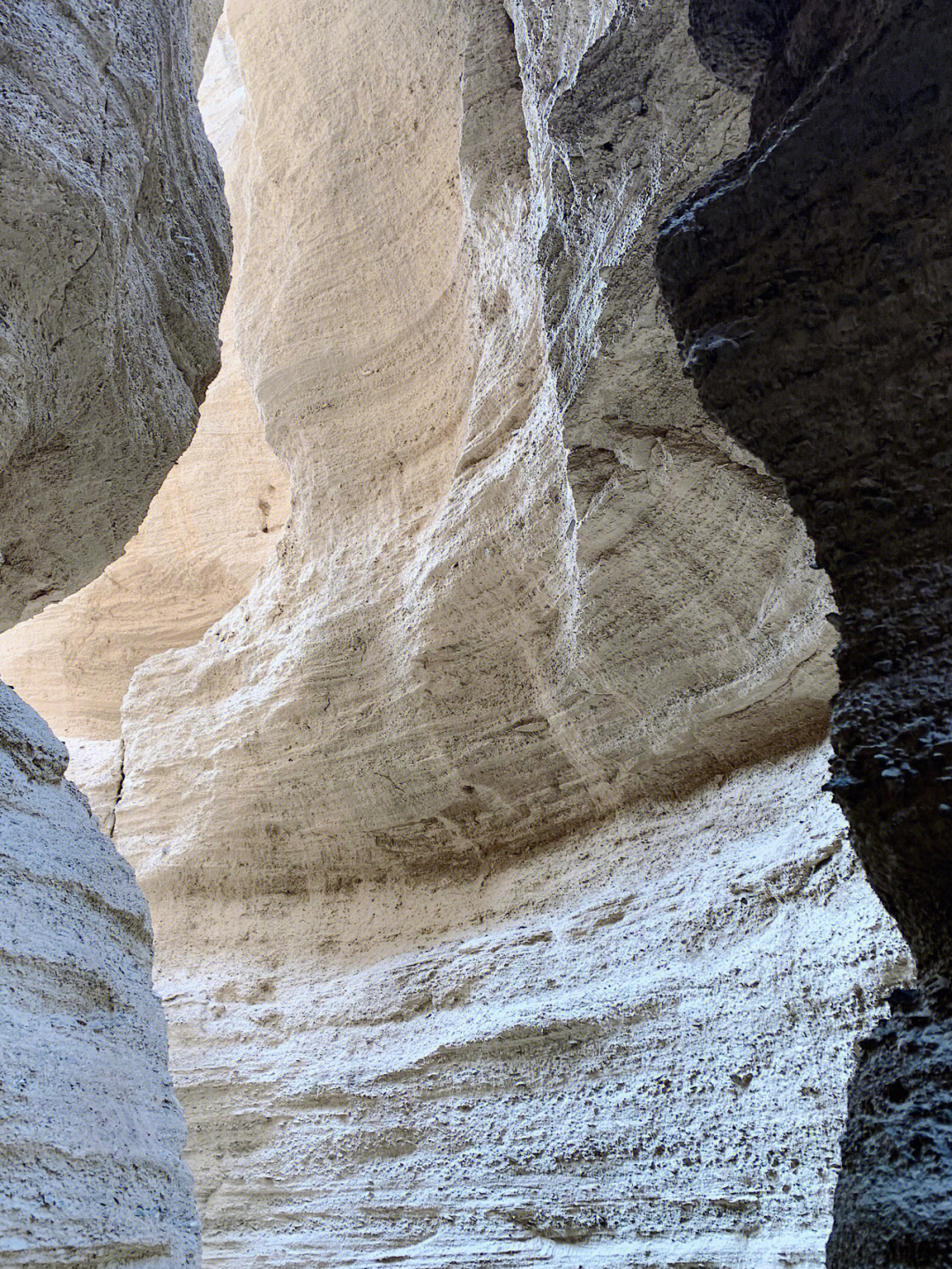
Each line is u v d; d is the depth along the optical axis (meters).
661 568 5.70
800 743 6.07
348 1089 6.66
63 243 4.00
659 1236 4.98
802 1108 4.75
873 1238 1.60
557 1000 6.13
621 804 6.90
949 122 2.31
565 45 5.39
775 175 2.45
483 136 6.99
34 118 3.88
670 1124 5.24
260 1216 6.49
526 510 6.49
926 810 1.87
